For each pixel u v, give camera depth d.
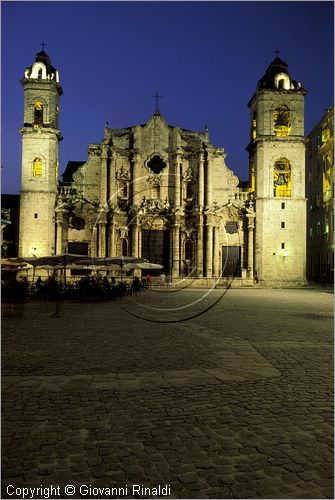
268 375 11.23
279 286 57.34
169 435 7.44
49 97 58.28
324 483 5.92
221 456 6.68
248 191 63.00
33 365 12.18
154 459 6.58
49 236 56.75
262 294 43.47
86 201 59.19
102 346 14.94
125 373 11.34
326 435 7.47
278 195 60.50
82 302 32.81
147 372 11.47
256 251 58.84
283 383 10.56
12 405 8.91
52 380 10.68
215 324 20.61
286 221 58.62
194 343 15.58
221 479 6.01
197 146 62.34
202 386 10.27
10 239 68.00
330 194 66.38
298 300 35.47
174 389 10.02
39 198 56.91
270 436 7.42
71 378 10.86
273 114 59.78
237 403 9.08
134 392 9.79
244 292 46.69
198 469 6.28
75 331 18.17
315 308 28.64
